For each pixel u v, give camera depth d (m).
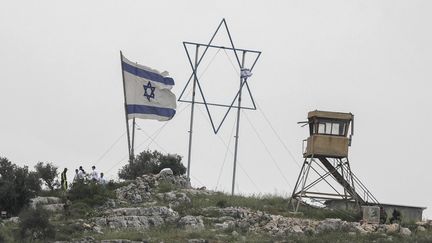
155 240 193.50
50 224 197.38
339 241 197.12
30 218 196.00
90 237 193.88
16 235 194.62
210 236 197.38
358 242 196.88
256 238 198.38
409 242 198.38
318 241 196.38
